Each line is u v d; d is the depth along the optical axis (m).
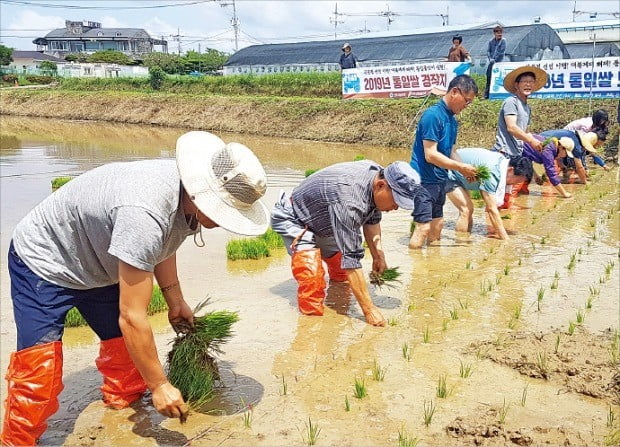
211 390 3.90
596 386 3.90
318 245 5.84
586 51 31.84
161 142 25.41
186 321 3.97
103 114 38.41
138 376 3.91
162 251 3.19
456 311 5.36
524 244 7.68
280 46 43.16
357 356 4.49
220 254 7.96
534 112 18.77
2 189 14.55
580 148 11.66
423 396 3.88
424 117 7.17
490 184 7.84
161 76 41.91
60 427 3.69
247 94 35.91
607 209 9.70
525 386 3.98
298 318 5.32
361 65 34.44
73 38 114.50
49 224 3.27
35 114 42.16
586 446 3.25
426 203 7.36
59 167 18.08
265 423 3.61
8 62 74.88
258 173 3.15
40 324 3.31
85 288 3.43
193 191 3.07
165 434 3.54
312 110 27.03
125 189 3.07
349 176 4.98
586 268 6.61
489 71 20.92
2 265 8.32
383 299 5.72
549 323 5.05
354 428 3.53
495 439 3.35
